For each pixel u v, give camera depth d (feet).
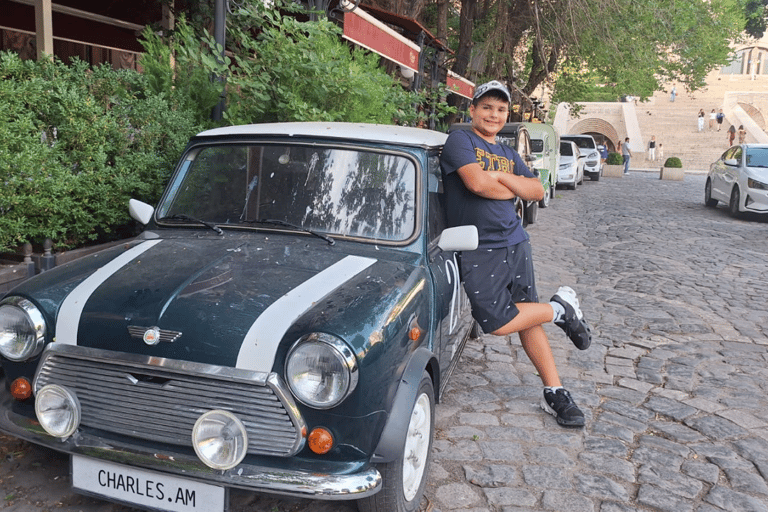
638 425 14.49
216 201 12.41
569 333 14.16
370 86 25.05
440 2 55.06
